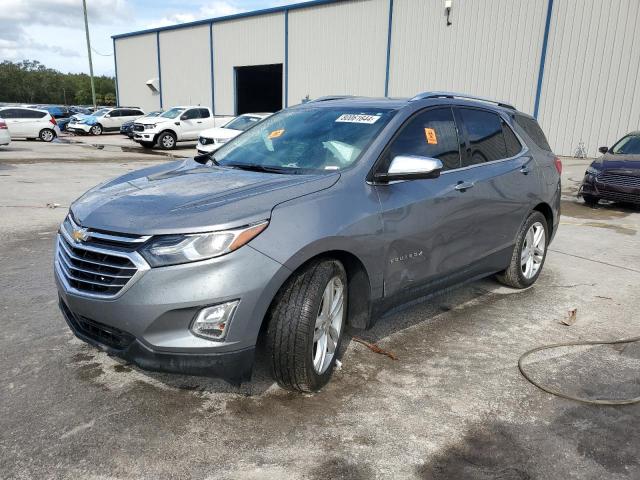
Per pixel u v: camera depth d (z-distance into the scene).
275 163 3.78
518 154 5.03
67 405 3.06
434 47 22.70
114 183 3.68
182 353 2.73
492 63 20.95
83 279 2.92
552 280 5.66
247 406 3.10
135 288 2.71
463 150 4.34
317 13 27.22
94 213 3.03
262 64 30.83
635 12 17.48
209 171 3.71
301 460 2.65
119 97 43.81
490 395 3.29
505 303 4.92
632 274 5.93
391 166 3.43
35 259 5.89
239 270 2.73
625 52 17.86
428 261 3.86
